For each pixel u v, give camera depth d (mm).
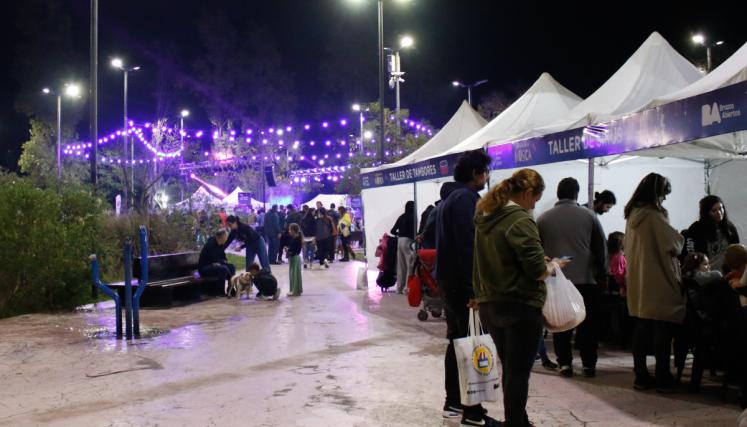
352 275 18094
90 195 13969
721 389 6000
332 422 5270
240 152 50844
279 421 5320
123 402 5926
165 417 5473
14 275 11422
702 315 5816
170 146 38938
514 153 9211
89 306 12320
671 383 6000
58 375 6949
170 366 7305
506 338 4289
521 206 4379
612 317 7945
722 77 6809
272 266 21953
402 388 6246
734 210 10844
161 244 18109
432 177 12695
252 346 8359
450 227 5051
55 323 10312
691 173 11359
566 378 6500
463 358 4641
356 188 37781
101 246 13688
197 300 13016
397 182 14531
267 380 6621
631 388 6094
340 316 10695
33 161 45688
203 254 13422
